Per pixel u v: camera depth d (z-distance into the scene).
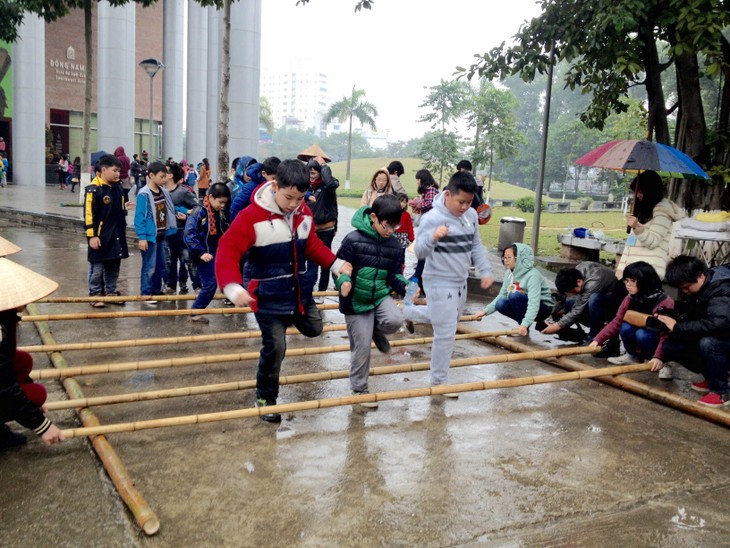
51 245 12.30
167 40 31.20
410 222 7.88
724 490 3.64
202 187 20.25
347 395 4.88
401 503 3.35
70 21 34.91
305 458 3.81
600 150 6.49
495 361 5.31
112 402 4.14
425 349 6.25
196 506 3.23
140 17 38.03
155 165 7.46
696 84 8.47
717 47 7.07
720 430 4.52
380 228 4.32
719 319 4.71
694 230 6.38
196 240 6.63
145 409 4.47
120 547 2.87
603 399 5.08
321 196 7.16
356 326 4.52
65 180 28.48
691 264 4.91
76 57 35.44
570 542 3.06
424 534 3.07
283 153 111.69
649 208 6.47
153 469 3.61
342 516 3.20
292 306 4.22
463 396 5.02
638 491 3.58
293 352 5.27
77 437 3.85
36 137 29.05
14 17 18.31
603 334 5.81
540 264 10.94
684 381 5.55
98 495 3.29
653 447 4.19
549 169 59.84
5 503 3.18
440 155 26.25
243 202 6.46
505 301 6.82
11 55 30.53
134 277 9.24
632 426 4.54
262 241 4.01
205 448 3.89
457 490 3.51
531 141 65.31
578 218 24.92
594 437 4.32
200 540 2.95
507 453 4.01
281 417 4.40
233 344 6.12
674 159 6.07
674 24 8.00
